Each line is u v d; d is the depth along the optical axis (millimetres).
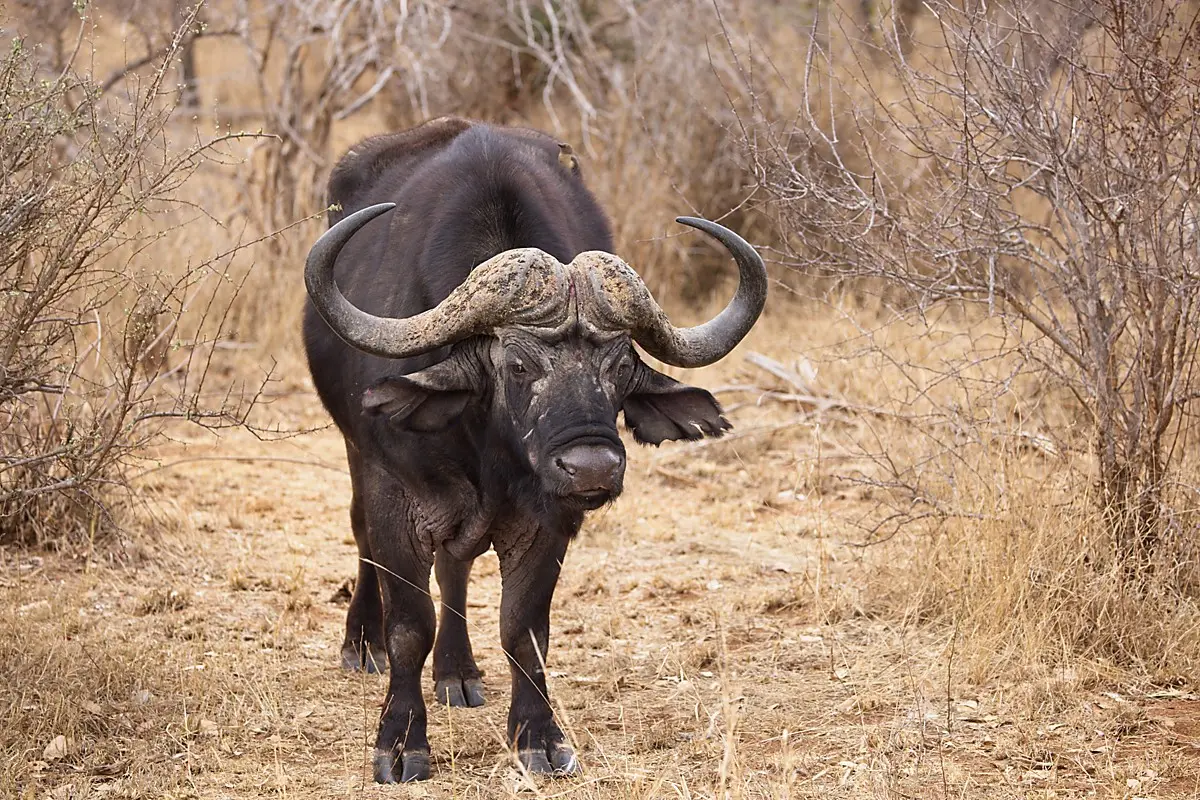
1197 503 23188
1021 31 22672
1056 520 23281
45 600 24516
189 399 27422
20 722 19297
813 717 20484
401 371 18422
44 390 21875
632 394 18219
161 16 41500
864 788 17766
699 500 32438
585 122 45688
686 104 45531
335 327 17000
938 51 28453
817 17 24719
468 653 22156
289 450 35750
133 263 35781
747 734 19906
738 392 38562
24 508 25766
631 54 52375
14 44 19953
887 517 26719
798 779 18219
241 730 20078
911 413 30984
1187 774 17953
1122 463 23219
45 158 20625
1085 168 23109
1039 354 25812
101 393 27547
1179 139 22750
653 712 20922
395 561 19156
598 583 27000
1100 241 23234
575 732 20016
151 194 20828
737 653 23312
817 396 36531
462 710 21531
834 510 30750
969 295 24906
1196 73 22438
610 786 18203
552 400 16922
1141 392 23000
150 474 31906
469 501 18797
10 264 20188
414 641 19125
